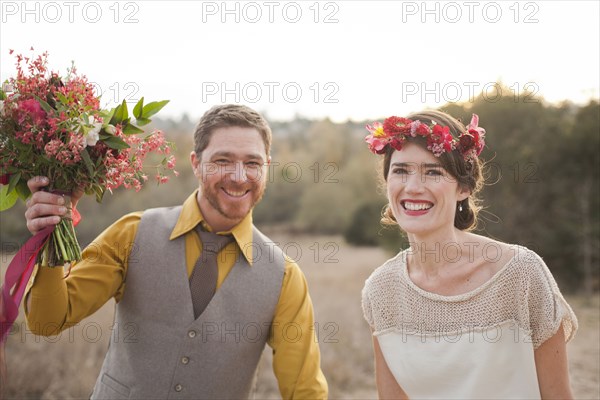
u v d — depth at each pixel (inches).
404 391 91.5
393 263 92.7
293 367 88.3
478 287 83.7
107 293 85.9
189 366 84.8
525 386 80.7
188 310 85.6
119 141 77.1
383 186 93.5
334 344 237.6
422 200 82.1
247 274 88.7
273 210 756.0
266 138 89.1
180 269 86.9
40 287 76.7
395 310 91.2
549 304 80.3
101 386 88.1
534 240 415.8
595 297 377.7
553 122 437.1
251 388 91.9
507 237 419.5
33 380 175.3
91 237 405.7
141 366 85.0
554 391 82.6
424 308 87.2
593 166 415.5
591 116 432.1
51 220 75.0
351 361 226.1
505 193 425.4
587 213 408.5
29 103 73.0
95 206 422.0
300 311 90.8
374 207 594.2
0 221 322.3
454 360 84.0
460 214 90.7
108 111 80.0
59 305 78.2
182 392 84.7
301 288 92.4
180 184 466.0
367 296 94.3
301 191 754.2
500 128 435.8
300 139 872.9
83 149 74.7
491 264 84.3
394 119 82.2
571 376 209.3
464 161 84.1
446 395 85.9
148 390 84.4
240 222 91.0
